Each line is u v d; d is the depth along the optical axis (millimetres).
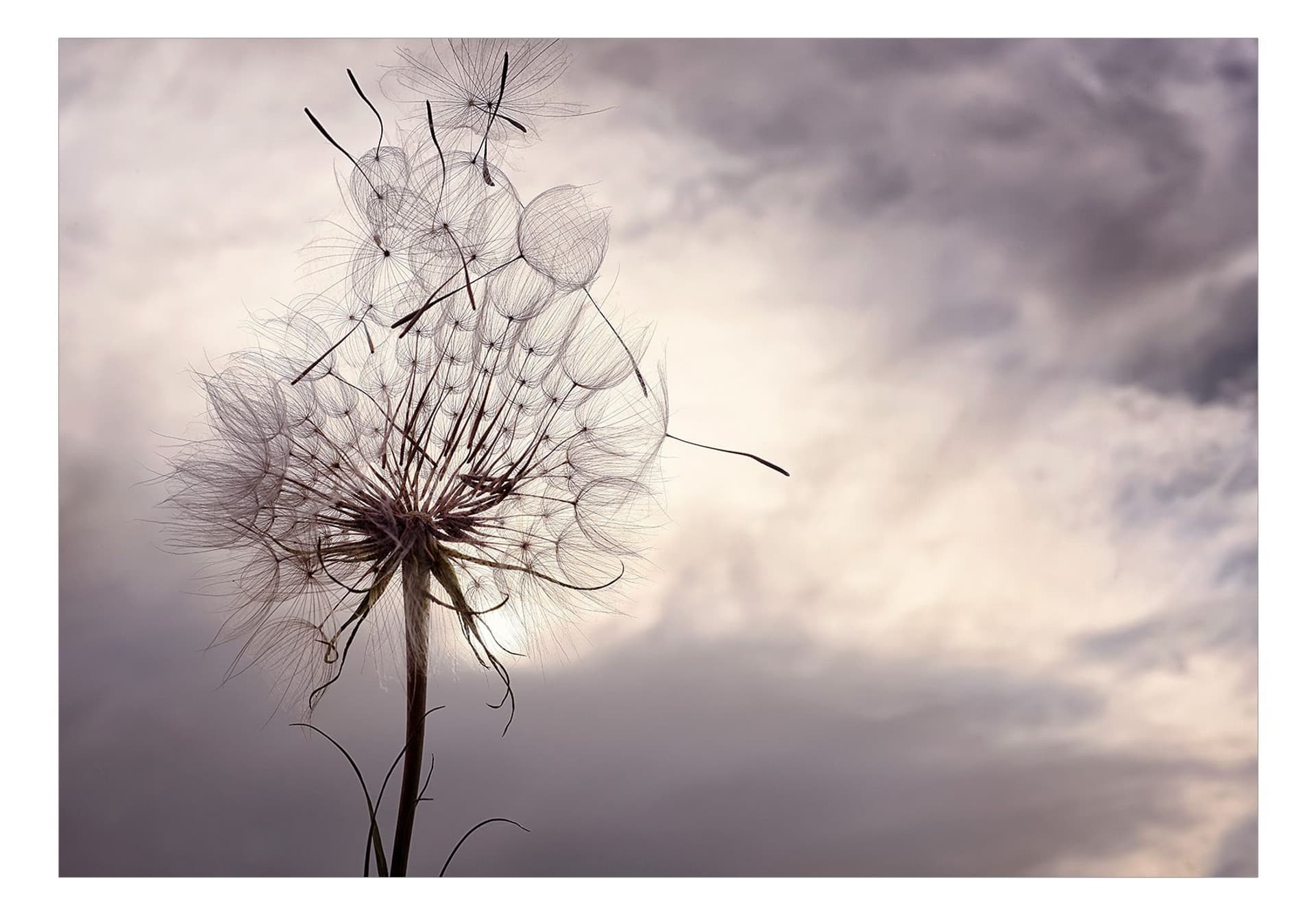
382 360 1140
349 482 1068
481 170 1159
